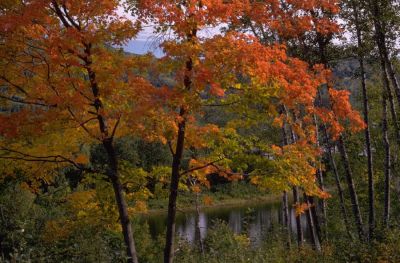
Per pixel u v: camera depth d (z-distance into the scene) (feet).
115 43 25.35
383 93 54.44
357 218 49.29
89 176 31.99
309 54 49.21
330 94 33.04
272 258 36.24
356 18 48.19
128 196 31.96
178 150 28.63
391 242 34.40
